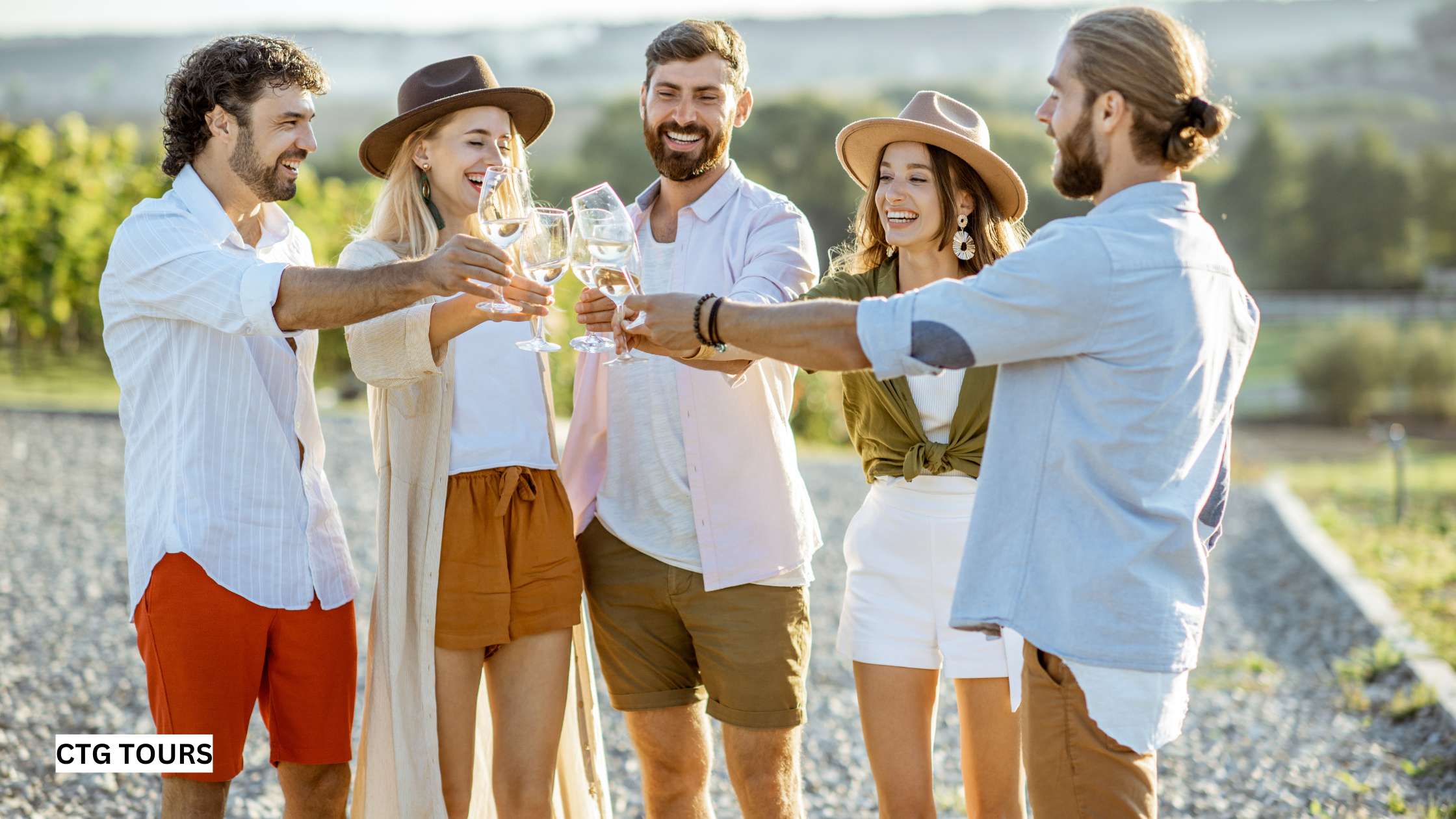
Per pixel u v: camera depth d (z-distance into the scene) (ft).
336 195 60.34
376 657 10.03
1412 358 148.97
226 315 8.71
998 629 7.61
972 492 10.09
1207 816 14.47
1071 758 7.48
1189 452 7.37
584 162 224.33
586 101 334.44
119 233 9.24
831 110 226.79
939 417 10.13
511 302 8.93
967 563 7.63
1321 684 20.12
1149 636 7.23
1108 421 7.24
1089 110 7.44
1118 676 7.27
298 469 9.55
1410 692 18.81
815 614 23.39
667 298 8.30
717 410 10.41
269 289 8.59
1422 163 226.99
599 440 10.91
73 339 67.15
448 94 10.02
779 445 10.61
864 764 15.66
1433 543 30.42
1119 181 7.52
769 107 228.43
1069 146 7.58
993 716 10.12
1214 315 7.41
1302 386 149.79
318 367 59.67
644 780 11.19
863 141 10.47
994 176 10.17
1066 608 7.31
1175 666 7.27
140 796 13.67
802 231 10.59
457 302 9.12
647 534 10.61
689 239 10.68
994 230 10.50
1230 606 26.12
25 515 28.09
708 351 9.05
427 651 9.74
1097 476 7.31
